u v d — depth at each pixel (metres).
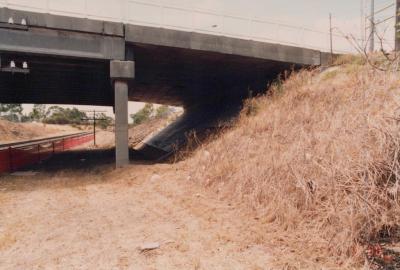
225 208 8.55
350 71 14.41
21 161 19.58
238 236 6.57
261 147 11.47
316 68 18.59
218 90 29.81
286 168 8.09
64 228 7.49
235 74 22.89
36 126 90.69
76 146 44.53
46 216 8.52
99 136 66.75
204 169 12.21
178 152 19.70
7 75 19.53
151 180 12.74
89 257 5.82
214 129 20.20
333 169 6.41
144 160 22.19
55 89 26.00
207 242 6.34
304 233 6.25
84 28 14.65
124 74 15.55
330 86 13.98
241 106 21.58
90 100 33.50
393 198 5.63
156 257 5.73
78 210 9.10
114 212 8.80
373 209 5.40
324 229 6.05
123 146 16.09
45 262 5.66
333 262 5.15
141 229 7.27
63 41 14.48
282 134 11.56
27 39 13.82
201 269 5.21
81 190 11.92
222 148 13.32
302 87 16.03
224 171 10.93
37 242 6.62
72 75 20.22
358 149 6.52
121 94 15.93
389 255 5.05
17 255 6.00
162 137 35.97
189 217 8.01
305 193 7.00
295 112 13.02
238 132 14.59
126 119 16.06
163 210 8.78
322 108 12.02
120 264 5.49
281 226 6.85
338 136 8.03
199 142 18.72
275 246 5.98
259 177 8.91
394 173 5.57
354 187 5.62
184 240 6.48
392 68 10.01
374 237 5.54
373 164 5.94
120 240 6.62
